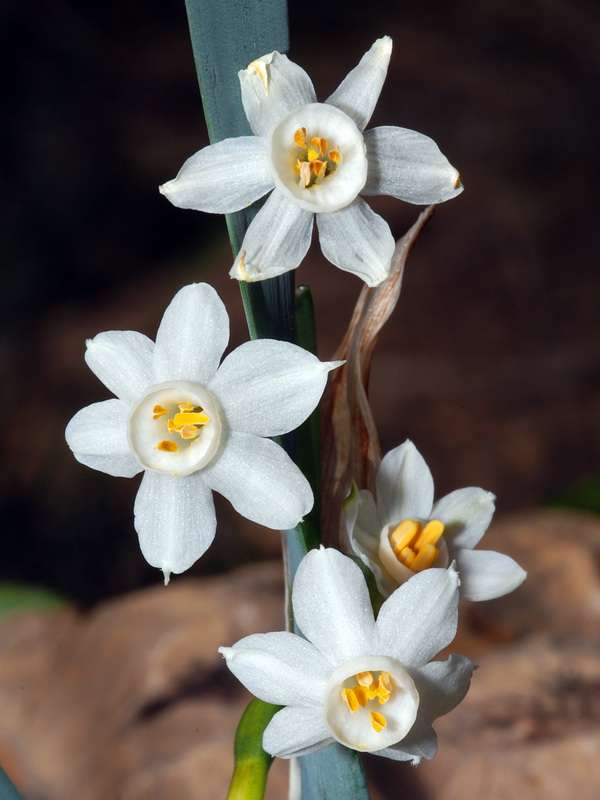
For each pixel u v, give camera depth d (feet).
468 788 1.00
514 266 3.49
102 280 3.61
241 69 0.69
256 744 0.72
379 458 0.76
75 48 4.61
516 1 5.64
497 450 2.76
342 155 0.69
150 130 4.33
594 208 3.83
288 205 0.69
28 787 1.15
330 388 0.75
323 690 0.71
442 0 5.70
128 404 0.72
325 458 0.76
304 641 0.71
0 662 1.31
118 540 2.48
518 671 1.13
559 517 1.57
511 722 1.06
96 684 1.24
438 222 3.73
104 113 4.37
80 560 2.44
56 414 2.77
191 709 1.15
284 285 0.70
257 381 0.70
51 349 3.12
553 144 4.36
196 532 0.71
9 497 2.52
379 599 0.75
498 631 1.31
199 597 1.33
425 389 2.95
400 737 0.70
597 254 3.57
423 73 5.09
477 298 3.34
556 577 1.38
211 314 0.71
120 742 1.13
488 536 1.51
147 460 0.71
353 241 0.69
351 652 0.71
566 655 1.15
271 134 0.68
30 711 1.22
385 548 0.75
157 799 1.05
